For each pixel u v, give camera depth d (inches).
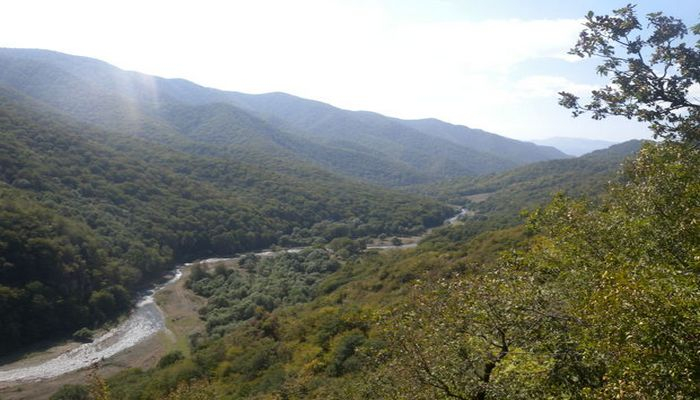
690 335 184.2
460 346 339.6
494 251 1310.3
